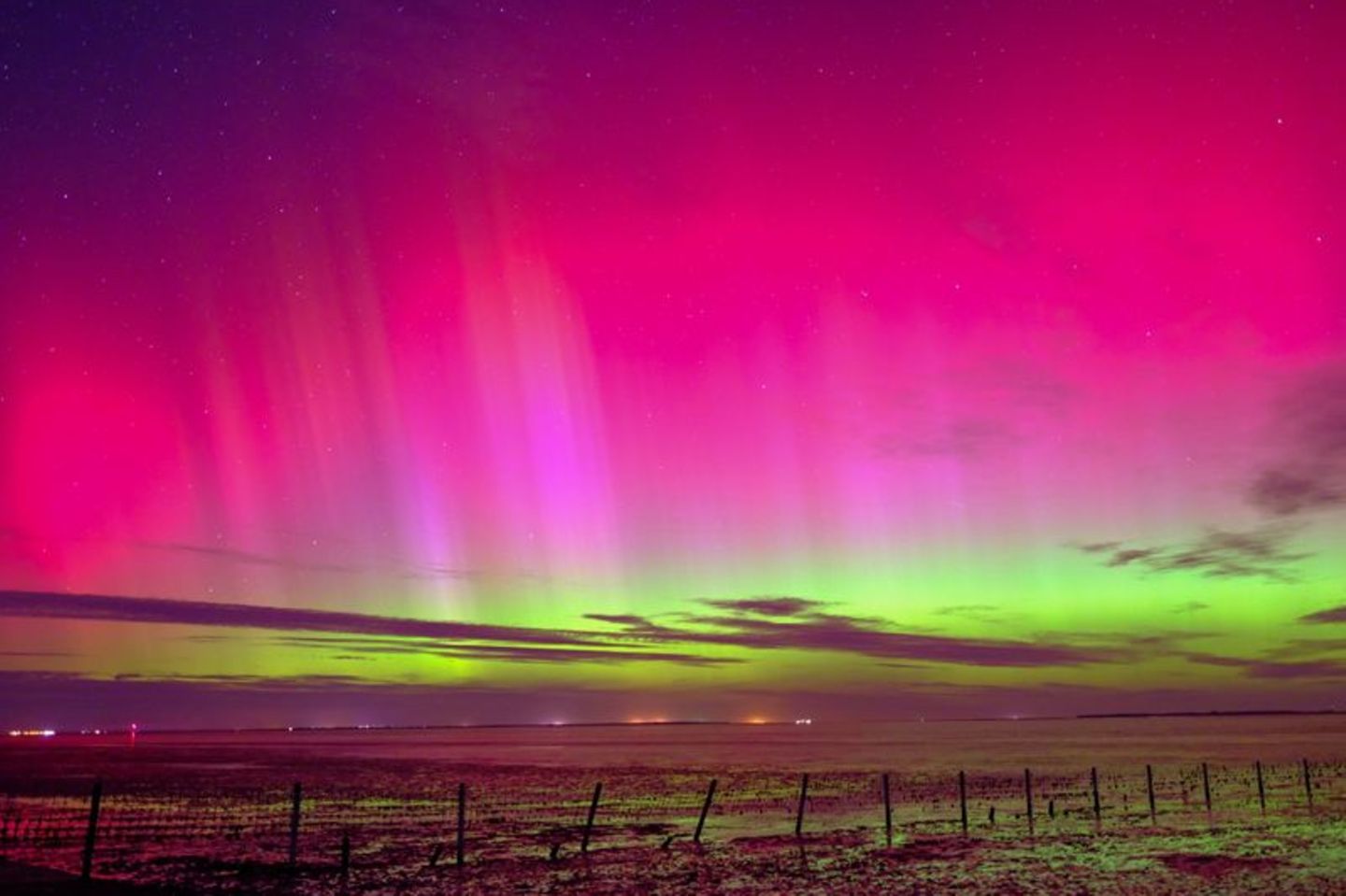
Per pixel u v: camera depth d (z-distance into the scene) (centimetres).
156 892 1806
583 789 5881
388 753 14262
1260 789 4212
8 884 1767
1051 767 8150
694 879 2406
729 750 14525
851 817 4053
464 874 2502
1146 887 2194
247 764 10050
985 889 2219
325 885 2317
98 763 10344
